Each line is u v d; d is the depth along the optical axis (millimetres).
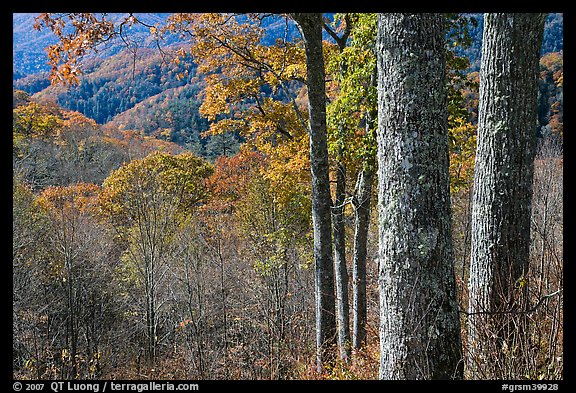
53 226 19188
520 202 4617
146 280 18875
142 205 21016
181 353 17312
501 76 4617
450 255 3383
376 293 12617
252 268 18047
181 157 32938
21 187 18969
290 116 11383
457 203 13109
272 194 17625
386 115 3436
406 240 3342
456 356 3340
